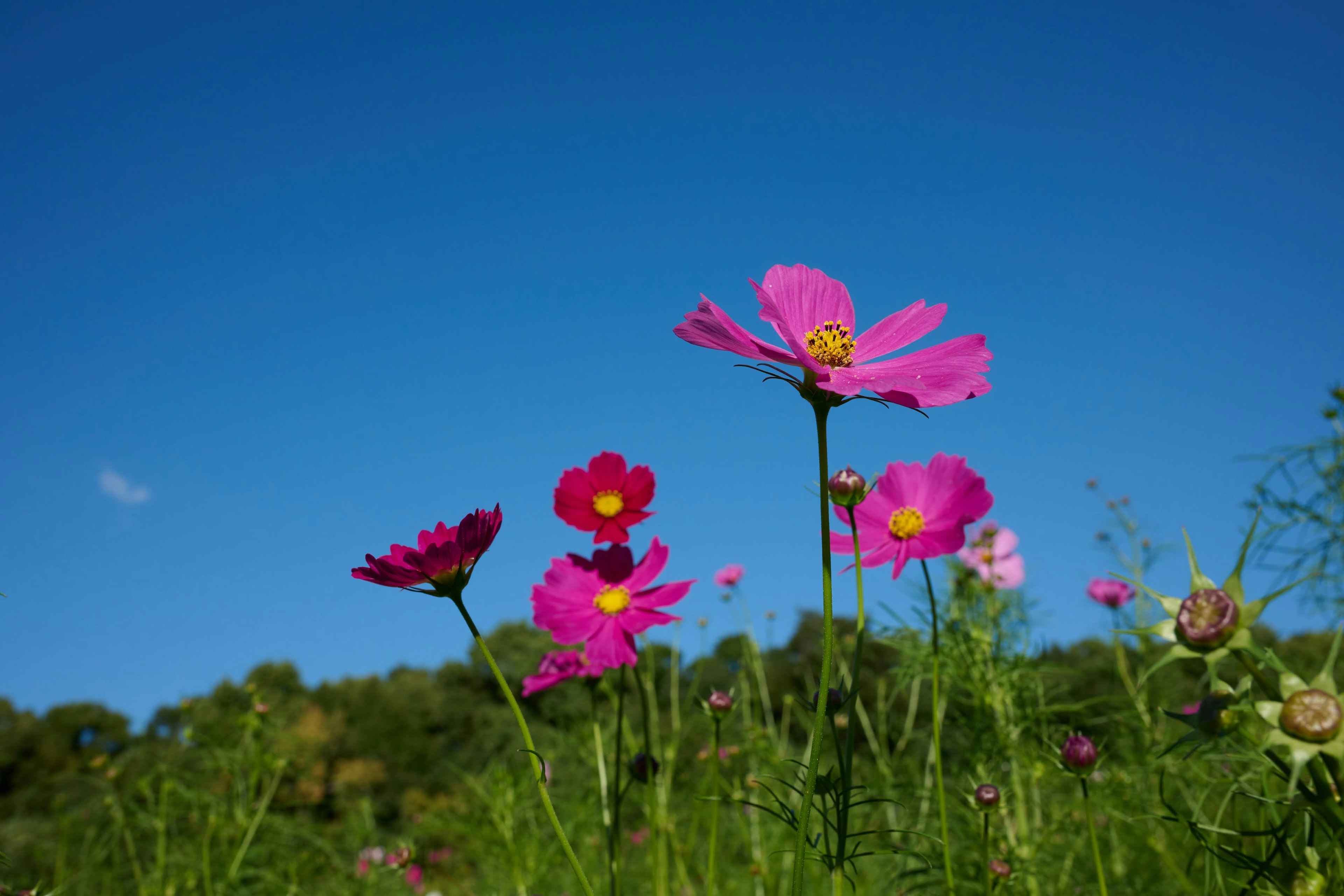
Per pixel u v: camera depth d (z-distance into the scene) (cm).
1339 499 285
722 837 387
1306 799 87
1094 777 258
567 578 201
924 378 126
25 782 1251
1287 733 81
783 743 365
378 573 120
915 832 148
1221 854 116
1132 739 282
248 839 349
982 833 212
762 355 114
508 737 1267
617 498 200
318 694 1515
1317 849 109
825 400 115
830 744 220
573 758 434
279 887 381
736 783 322
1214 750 167
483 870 413
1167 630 87
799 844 100
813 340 135
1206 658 84
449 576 119
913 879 216
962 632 279
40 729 1305
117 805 396
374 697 1498
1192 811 219
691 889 286
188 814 409
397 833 614
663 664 514
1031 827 266
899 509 185
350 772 1141
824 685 103
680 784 361
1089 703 265
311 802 428
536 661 520
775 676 644
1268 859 111
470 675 1485
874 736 369
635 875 359
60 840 414
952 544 171
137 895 404
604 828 241
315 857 418
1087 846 247
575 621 194
